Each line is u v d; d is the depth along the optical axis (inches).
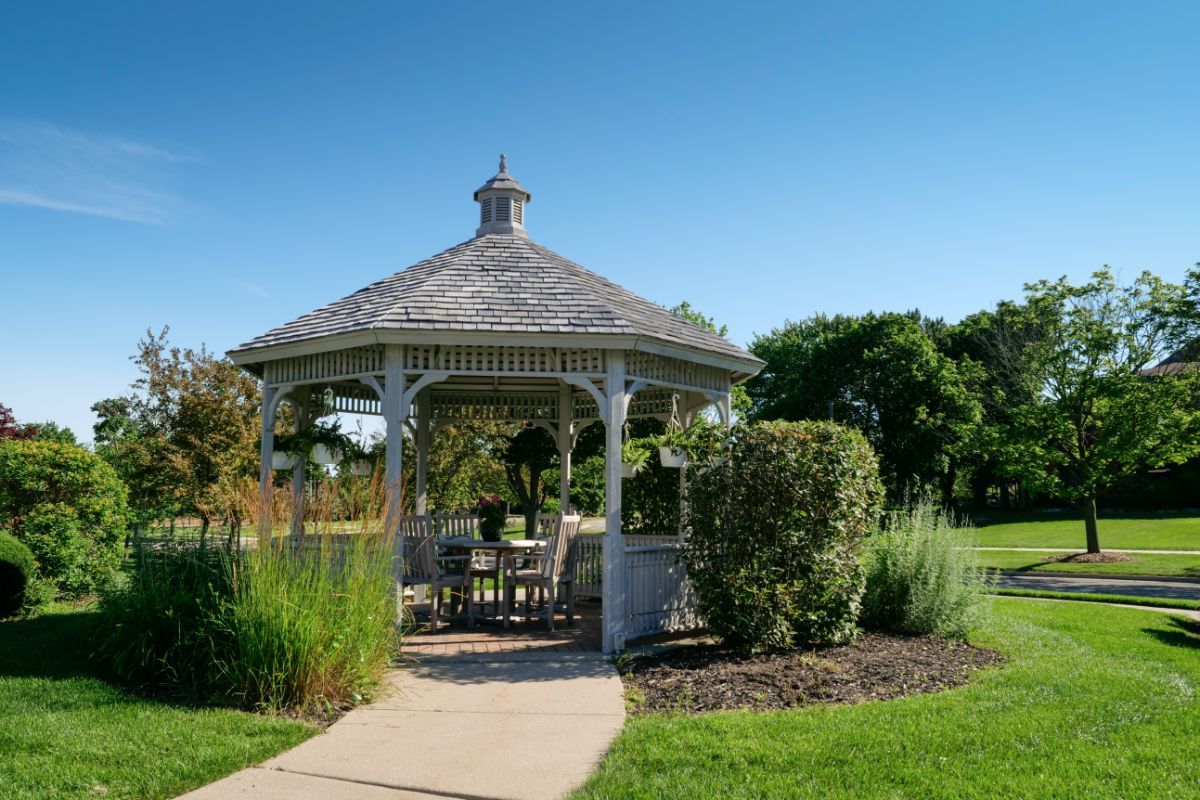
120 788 155.1
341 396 431.2
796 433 294.7
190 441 592.7
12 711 205.6
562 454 466.3
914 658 272.7
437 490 761.6
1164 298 829.8
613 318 322.7
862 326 1301.7
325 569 240.4
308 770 169.3
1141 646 320.5
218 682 228.7
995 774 158.9
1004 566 794.8
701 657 278.7
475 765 172.6
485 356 321.4
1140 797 146.9
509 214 428.8
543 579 347.9
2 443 447.8
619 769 166.1
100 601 288.2
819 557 290.7
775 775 160.1
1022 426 884.6
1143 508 1411.2
